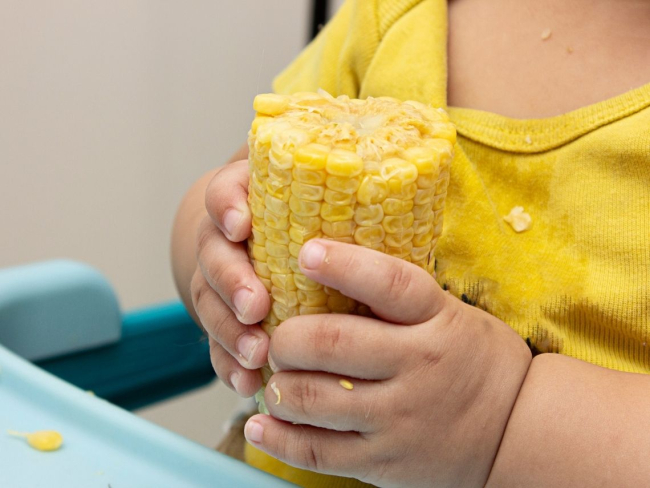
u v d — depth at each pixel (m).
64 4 0.58
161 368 0.39
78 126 0.61
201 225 0.25
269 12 0.64
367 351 0.21
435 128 0.21
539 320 0.28
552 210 0.29
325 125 0.21
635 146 0.27
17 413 0.25
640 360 0.27
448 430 0.22
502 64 0.31
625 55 0.28
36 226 0.61
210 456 0.23
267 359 0.23
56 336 0.35
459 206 0.30
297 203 0.20
